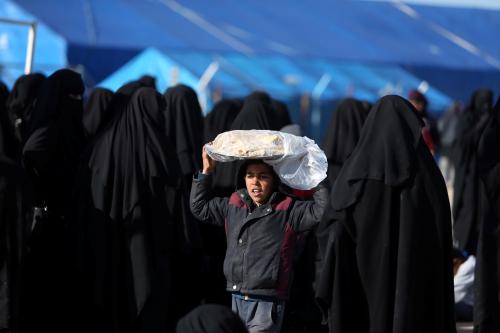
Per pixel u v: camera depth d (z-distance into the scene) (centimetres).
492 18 2938
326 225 757
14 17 2098
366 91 2709
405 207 727
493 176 878
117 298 843
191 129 1052
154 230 851
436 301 741
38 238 873
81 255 843
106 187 843
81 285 845
